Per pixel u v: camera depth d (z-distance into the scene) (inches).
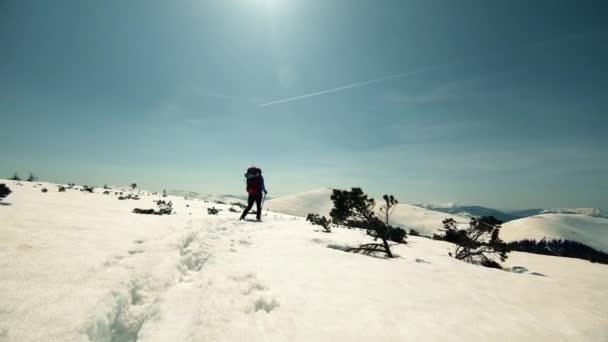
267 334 69.6
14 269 84.0
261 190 409.7
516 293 128.9
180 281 108.3
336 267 151.8
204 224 259.3
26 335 53.0
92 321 63.5
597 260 386.6
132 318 78.9
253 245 197.2
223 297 91.7
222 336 66.9
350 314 86.4
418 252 289.7
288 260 157.8
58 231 151.4
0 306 61.5
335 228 486.3
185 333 68.7
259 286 106.4
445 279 147.9
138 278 96.9
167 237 173.9
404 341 70.8
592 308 108.0
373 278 134.9
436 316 90.4
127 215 291.9
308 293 103.2
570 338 78.2
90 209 301.4
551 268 261.4
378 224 268.7
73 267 94.7
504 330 82.1
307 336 69.9
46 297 69.7
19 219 172.6
